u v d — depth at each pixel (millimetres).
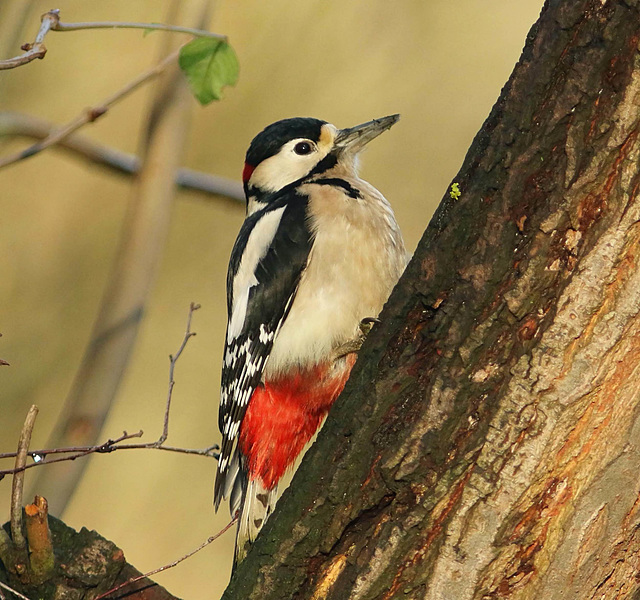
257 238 9148
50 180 15695
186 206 15594
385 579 5512
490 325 5375
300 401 8836
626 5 5098
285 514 5879
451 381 5434
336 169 9938
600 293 5141
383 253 8672
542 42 5371
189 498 13891
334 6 15516
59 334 15039
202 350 15039
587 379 5160
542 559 5348
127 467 14039
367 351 5898
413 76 15422
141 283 10477
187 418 14562
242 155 15102
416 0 15633
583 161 5199
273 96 15234
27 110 15031
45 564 6367
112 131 15477
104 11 15281
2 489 13500
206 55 6688
